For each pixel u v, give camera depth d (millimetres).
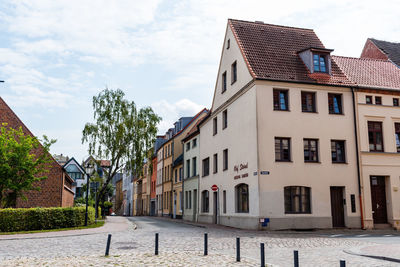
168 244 14141
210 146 31250
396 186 23656
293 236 17719
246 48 25141
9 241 15367
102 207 42375
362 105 24031
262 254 8727
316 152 22812
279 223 21141
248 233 19312
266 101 22344
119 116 36250
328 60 24344
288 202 21750
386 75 26922
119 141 35938
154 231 20609
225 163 27797
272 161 21734
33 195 28406
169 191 46938
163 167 51344
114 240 15586
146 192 64750
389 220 23375
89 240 15641
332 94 23828
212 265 9273
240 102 24797
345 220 22469
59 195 29062
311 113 22938
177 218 41812
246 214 22859
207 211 31750
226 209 26672
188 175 38750
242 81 24656
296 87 22984
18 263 9656
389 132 24281
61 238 16562
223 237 17031
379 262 9820
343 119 23500
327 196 22250
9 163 23109
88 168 25531
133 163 35750
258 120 21984
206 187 31766
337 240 15703
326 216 21953
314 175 22250
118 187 104562
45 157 24484
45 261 9969
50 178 29094
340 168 22828
